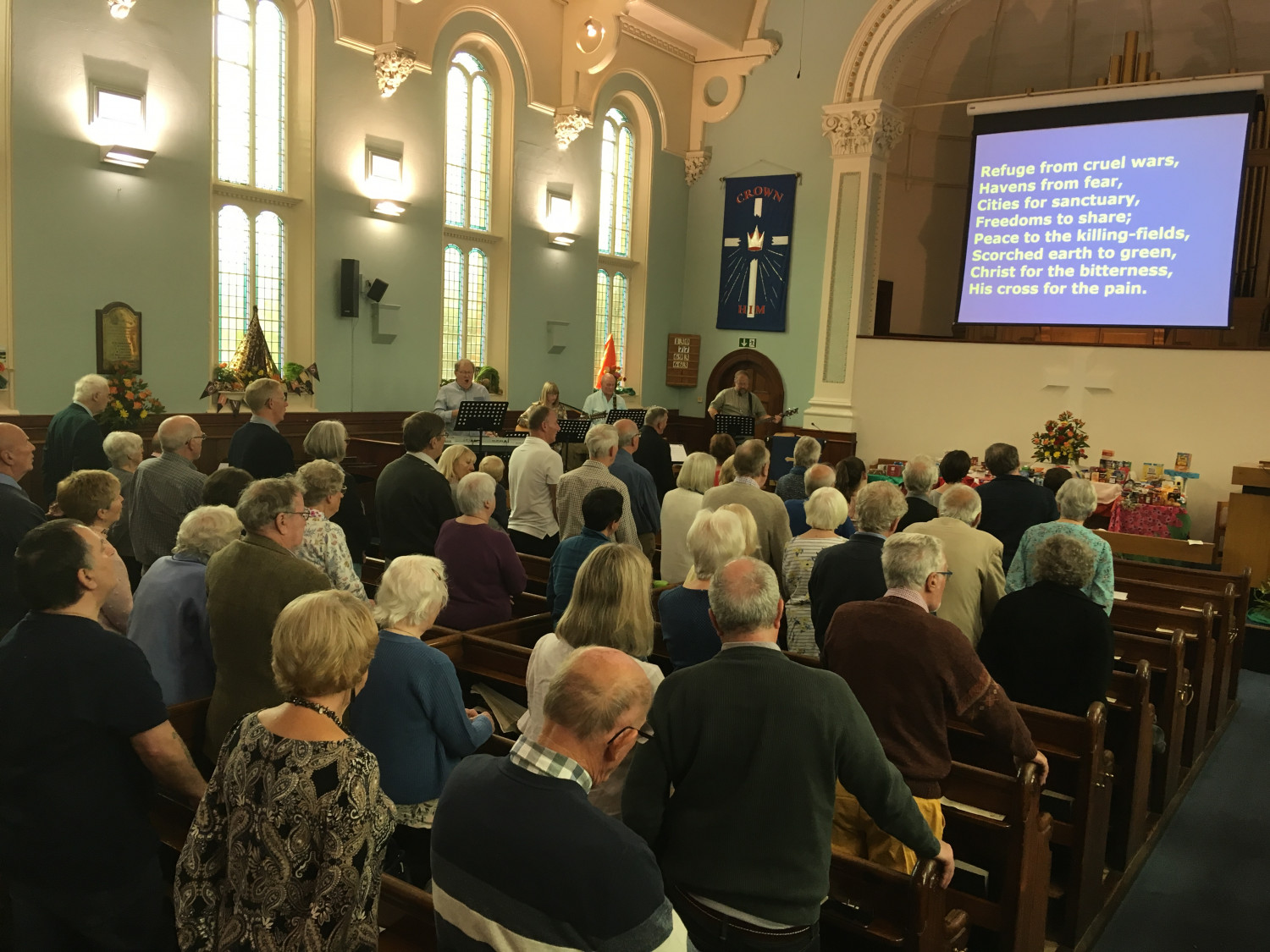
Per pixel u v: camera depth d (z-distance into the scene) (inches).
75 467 253.1
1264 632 303.0
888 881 98.6
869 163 521.7
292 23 390.9
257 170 387.9
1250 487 325.1
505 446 417.4
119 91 326.6
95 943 96.7
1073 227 494.0
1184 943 153.3
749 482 203.6
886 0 509.4
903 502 150.7
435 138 443.8
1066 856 161.5
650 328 585.9
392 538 207.3
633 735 69.9
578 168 523.2
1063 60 567.8
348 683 76.0
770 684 87.2
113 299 334.3
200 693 133.4
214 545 134.0
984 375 494.9
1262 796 210.5
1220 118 456.8
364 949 72.2
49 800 90.8
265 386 241.4
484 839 66.8
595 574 114.3
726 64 572.4
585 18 492.7
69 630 92.4
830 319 542.6
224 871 75.0
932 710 111.3
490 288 494.6
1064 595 147.6
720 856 87.2
